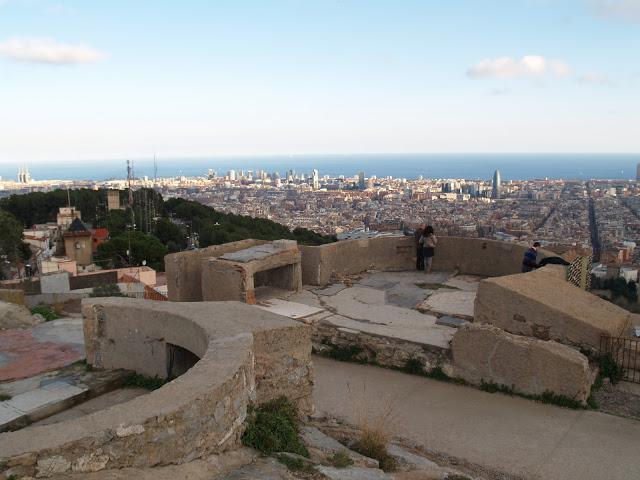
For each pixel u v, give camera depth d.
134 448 3.60
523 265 11.61
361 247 13.82
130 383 6.33
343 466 4.72
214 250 11.85
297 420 5.88
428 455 5.85
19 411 5.38
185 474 3.81
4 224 43.66
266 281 12.51
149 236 49.78
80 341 7.65
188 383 4.22
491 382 7.67
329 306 10.73
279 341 5.80
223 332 5.50
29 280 23.03
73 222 51.38
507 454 5.90
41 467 3.24
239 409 4.59
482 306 9.12
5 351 7.25
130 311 6.43
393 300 11.19
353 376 8.25
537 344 7.32
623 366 8.01
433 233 14.02
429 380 8.09
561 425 6.58
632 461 5.76
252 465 4.29
